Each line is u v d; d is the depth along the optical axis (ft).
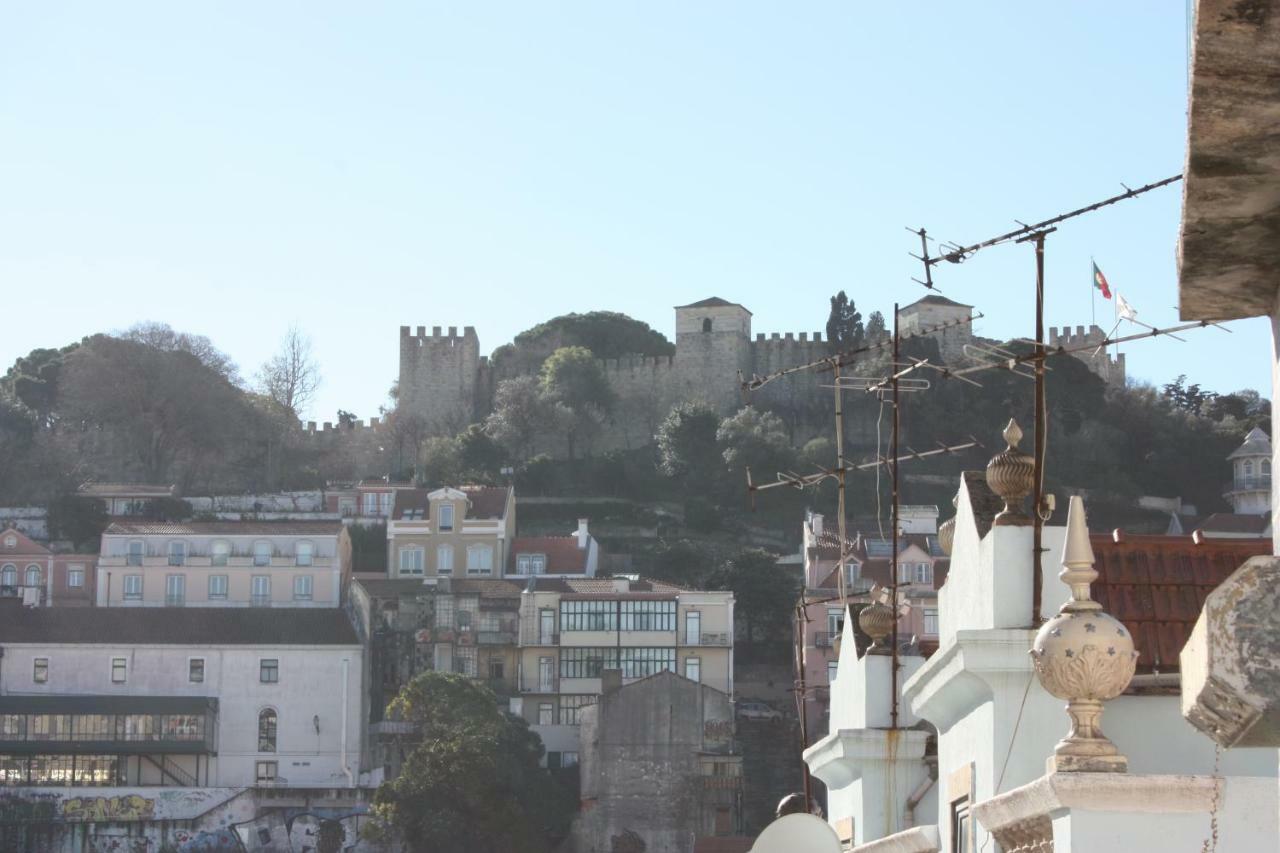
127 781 449.06
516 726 428.56
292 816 427.74
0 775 446.60
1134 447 653.71
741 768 422.00
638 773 422.82
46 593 563.48
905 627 370.73
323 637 464.24
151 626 465.88
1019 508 55.47
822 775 83.15
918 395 593.42
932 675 56.49
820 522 533.96
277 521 569.23
